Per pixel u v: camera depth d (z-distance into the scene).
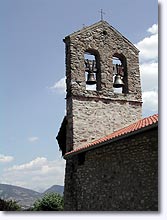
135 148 12.86
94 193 15.36
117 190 13.63
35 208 33.91
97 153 15.47
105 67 20.12
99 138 19.06
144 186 12.13
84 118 19.12
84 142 18.81
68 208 17.58
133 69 20.84
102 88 19.84
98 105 19.59
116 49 20.62
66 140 19.36
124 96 20.27
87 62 19.98
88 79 19.70
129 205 12.80
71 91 19.19
